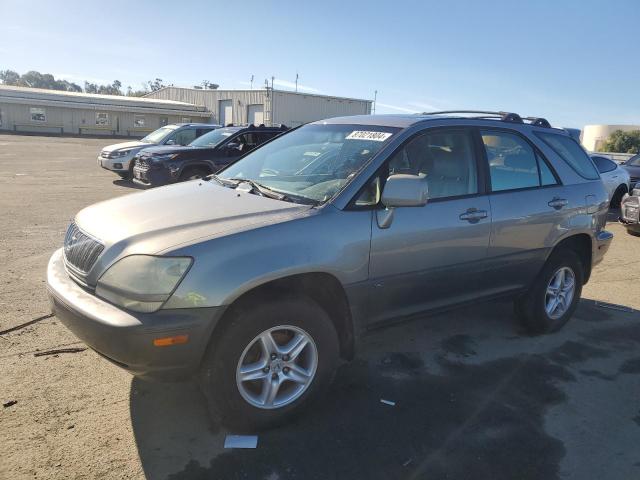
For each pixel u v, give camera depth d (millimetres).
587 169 5121
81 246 3166
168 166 11906
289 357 3162
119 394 3521
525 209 4305
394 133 3814
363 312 3486
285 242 3047
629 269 7445
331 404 3531
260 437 3131
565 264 4793
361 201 3434
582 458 3070
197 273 2797
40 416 3225
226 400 2990
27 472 2736
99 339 2793
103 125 50156
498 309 5500
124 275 2814
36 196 11570
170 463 2869
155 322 2727
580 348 4613
